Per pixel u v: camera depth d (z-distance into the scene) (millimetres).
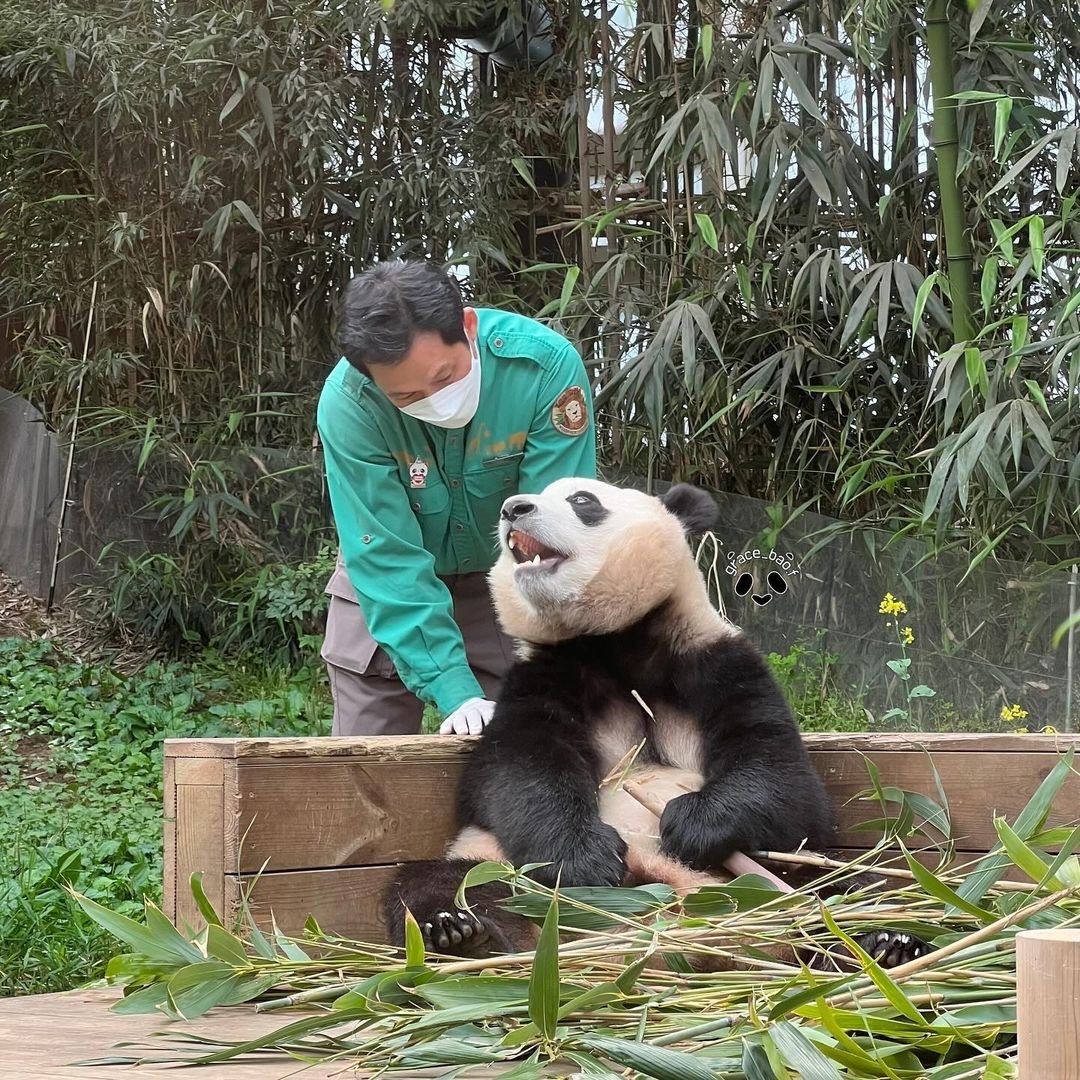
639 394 7180
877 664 6695
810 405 7375
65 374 8484
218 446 8398
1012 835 2348
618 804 3453
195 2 8219
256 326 8680
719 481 7738
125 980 3002
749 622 7172
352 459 4035
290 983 2662
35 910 5000
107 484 8625
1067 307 5402
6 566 9328
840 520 6949
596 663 3629
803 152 6480
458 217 8141
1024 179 6691
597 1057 2160
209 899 2990
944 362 5574
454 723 3658
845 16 6496
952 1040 2064
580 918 2781
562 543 3516
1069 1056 1631
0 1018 2707
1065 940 1646
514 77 8508
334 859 3123
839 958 2697
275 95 8141
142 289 8570
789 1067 2000
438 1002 2303
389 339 3682
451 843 3330
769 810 3205
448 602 4059
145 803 6664
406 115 8484
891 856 3639
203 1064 2229
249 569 8406
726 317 7184
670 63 7473
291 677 8281
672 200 7258
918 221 6848
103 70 8062
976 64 6250
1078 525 6375
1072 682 5871
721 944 2863
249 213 7754
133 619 8586
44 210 8500
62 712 7660
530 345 4145
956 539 6363
